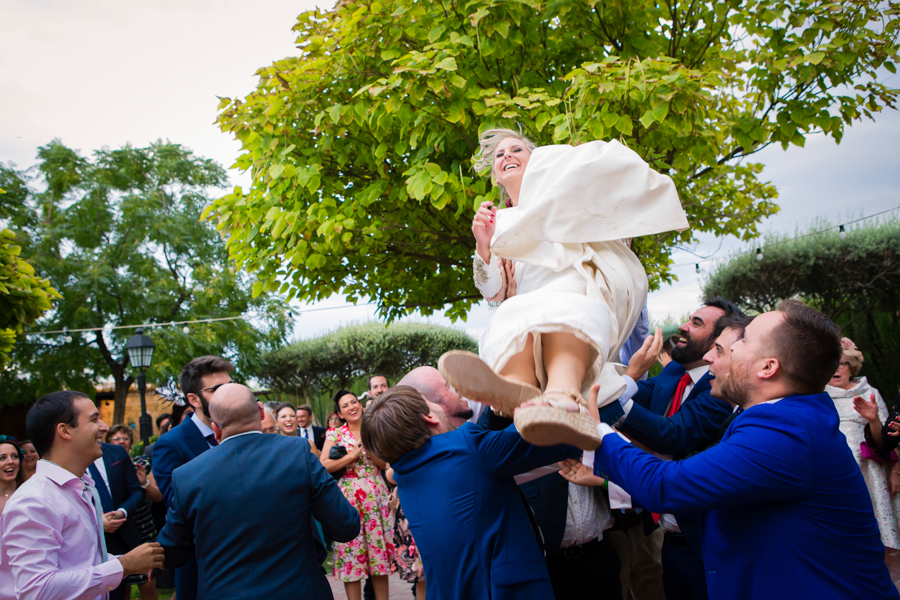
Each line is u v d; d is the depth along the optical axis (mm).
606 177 1634
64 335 18531
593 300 1523
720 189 7867
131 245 20078
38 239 20031
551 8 4801
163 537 2553
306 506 2531
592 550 2787
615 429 2016
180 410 4906
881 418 5090
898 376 12594
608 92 4133
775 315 1740
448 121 4648
